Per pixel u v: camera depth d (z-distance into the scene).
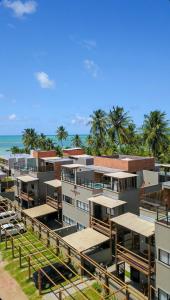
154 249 30.38
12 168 77.75
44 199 59.00
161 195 31.61
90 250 37.44
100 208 42.06
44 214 50.00
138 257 30.20
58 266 35.44
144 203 32.16
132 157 52.75
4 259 41.47
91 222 40.53
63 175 49.47
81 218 44.47
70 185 47.12
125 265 37.12
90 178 46.31
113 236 37.94
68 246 37.34
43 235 46.16
